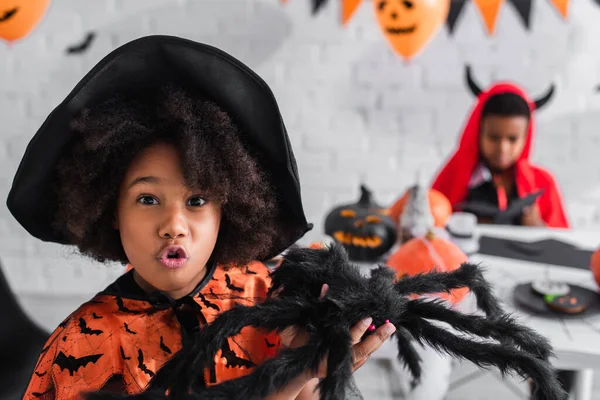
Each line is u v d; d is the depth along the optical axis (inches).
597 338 35.3
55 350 22.4
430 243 37.4
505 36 81.1
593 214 84.4
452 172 72.9
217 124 21.7
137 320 22.8
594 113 82.2
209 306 23.7
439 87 83.0
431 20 61.1
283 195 24.4
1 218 83.8
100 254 24.2
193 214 21.6
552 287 39.9
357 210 46.2
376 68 82.7
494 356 19.9
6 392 40.2
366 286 20.8
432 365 32.7
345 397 18.1
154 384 18.1
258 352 23.6
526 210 68.7
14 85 81.9
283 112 84.3
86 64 81.9
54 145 21.5
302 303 19.8
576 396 44.2
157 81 21.8
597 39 80.6
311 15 81.4
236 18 81.5
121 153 21.1
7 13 52.8
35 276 84.7
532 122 69.6
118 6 80.6
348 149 85.0
